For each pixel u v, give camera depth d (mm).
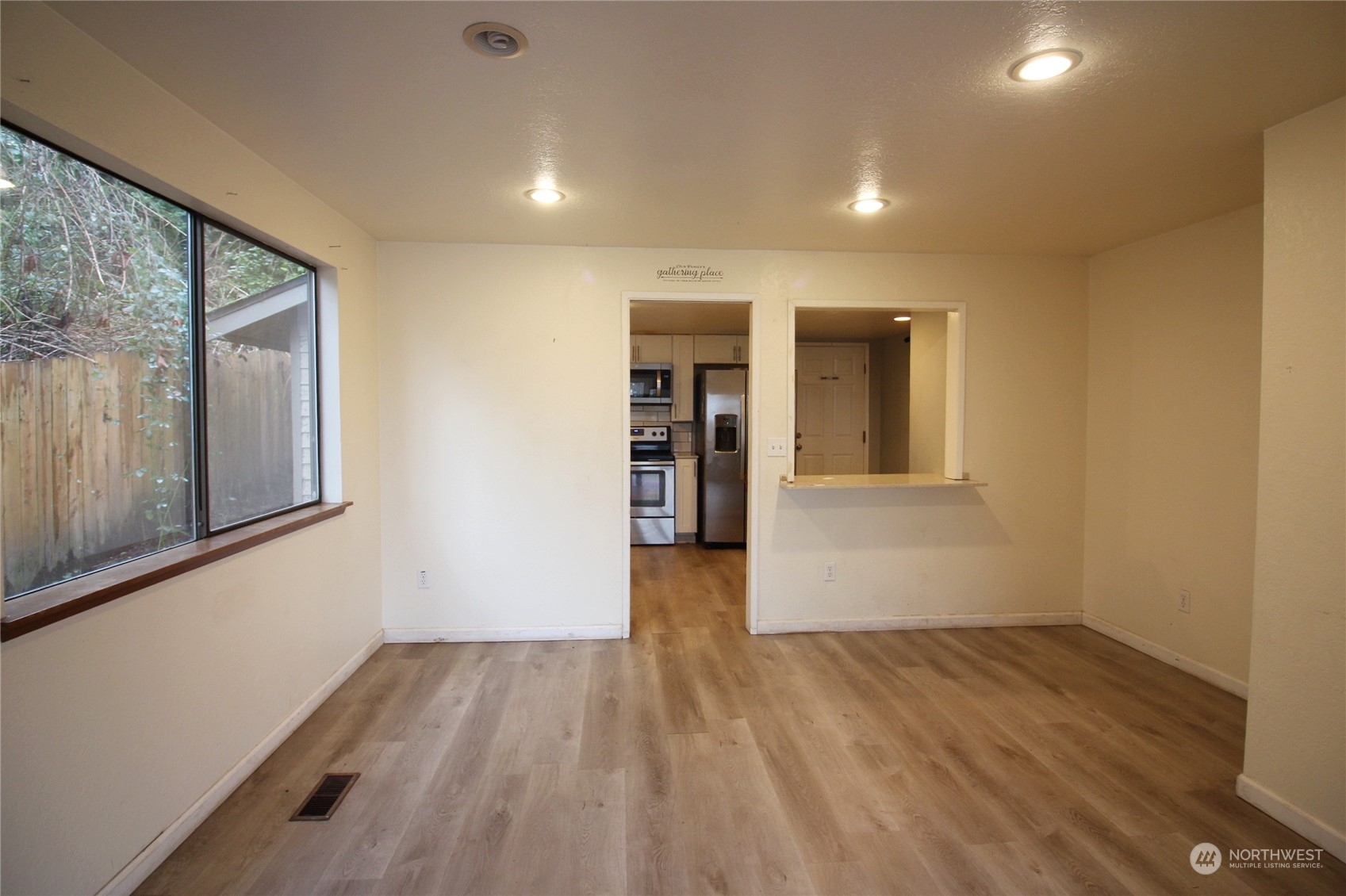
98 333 1691
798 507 3666
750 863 1783
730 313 5086
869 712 2686
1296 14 1412
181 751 1860
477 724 2568
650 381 6207
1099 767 2268
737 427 6066
